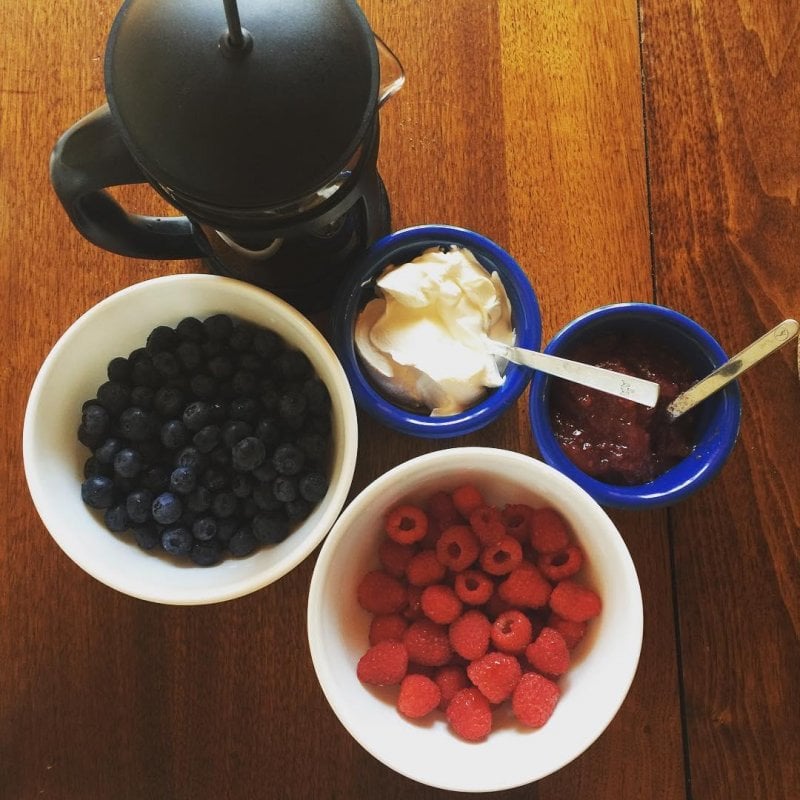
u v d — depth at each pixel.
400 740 0.64
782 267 0.79
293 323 0.67
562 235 0.80
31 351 0.78
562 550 0.68
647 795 0.75
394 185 0.80
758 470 0.78
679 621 0.76
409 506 0.69
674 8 0.82
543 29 0.82
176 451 0.69
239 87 0.51
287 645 0.76
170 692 0.76
